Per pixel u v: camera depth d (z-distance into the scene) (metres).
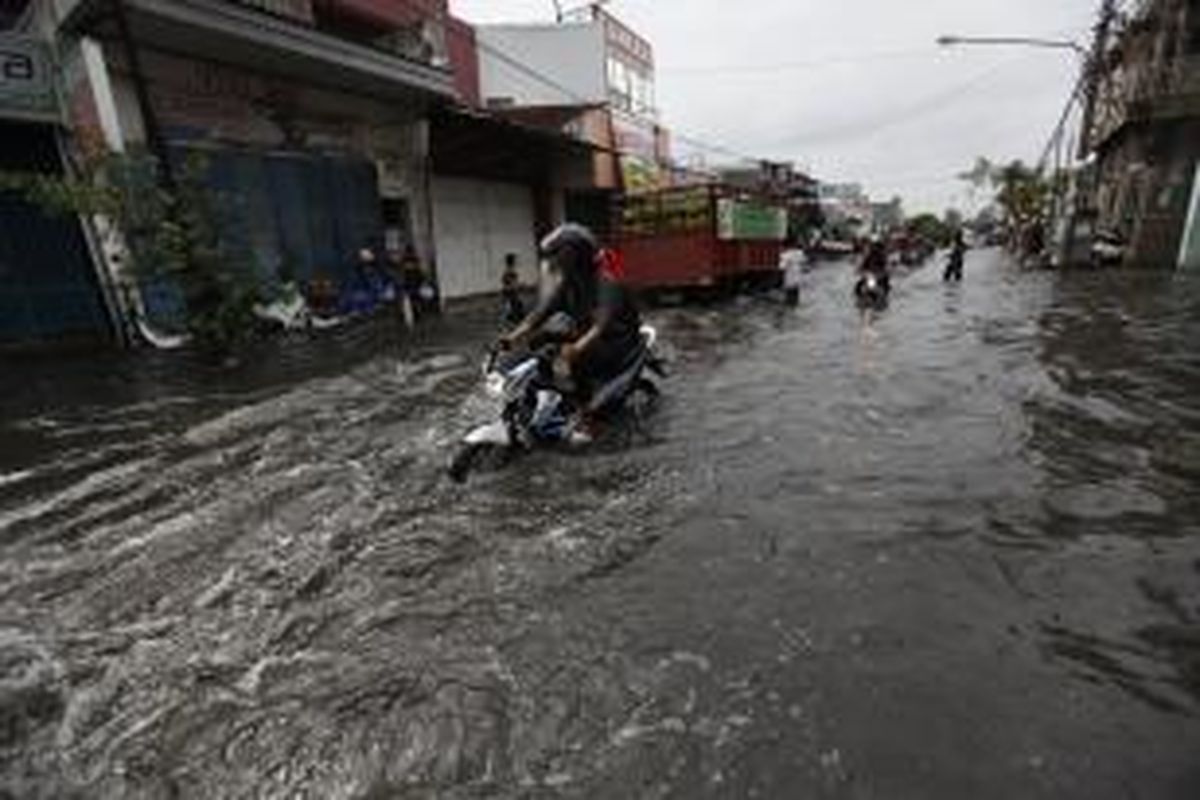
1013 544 4.02
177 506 5.09
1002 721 2.60
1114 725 2.57
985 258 52.88
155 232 11.00
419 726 2.69
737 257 19.59
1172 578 3.62
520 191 26.08
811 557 3.93
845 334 12.52
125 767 2.55
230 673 3.08
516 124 21.42
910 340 11.53
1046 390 7.68
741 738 2.55
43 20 11.36
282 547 4.34
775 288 23.55
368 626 3.41
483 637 3.27
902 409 7.01
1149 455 5.48
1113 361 9.31
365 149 18.50
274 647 3.27
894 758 2.43
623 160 30.44
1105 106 35.75
